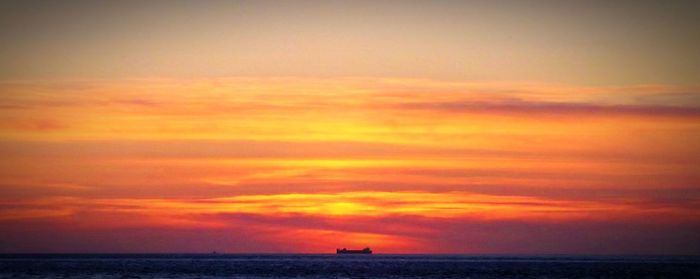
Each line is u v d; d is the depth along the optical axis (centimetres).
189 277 13825
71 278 13425
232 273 15212
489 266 19550
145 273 15050
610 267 18312
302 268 17750
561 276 14525
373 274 15112
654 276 14300
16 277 13662
